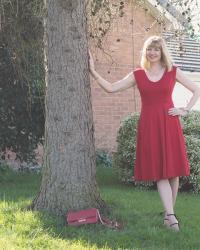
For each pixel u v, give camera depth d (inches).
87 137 266.4
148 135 263.7
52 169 264.2
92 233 250.1
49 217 257.8
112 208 279.4
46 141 267.0
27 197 311.3
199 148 376.2
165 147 262.2
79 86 263.7
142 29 533.6
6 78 378.3
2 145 390.3
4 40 370.6
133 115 396.8
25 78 376.2
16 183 377.4
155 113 263.9
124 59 539.2
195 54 601.9
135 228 259.0
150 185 377.7
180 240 248.8
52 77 263.4
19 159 405.4
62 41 261.4
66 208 262.2
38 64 374.9
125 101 546.0
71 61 262.2
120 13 379.2
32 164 428.1
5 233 244.5
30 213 259.9
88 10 355.9
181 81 270.1
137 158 267.3
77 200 263.1
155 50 265.4
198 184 375.2
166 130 263.1
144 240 248.2
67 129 262.8
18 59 371.9
